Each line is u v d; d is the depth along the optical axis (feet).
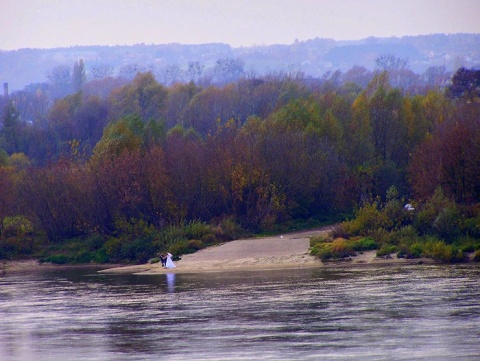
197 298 506.89
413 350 349.82
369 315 422.41
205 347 368.68
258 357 346.54
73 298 533.55
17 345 388.98
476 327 388.37
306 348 359.25
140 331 409.49
